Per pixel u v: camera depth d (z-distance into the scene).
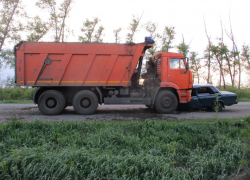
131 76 9.62
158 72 10.12
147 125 6.25
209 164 4.12
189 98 10.07
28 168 3.68
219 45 21.03
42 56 9.16
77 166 3.87
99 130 5.84
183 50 19.03
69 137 5.30
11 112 10.05
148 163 3.97
